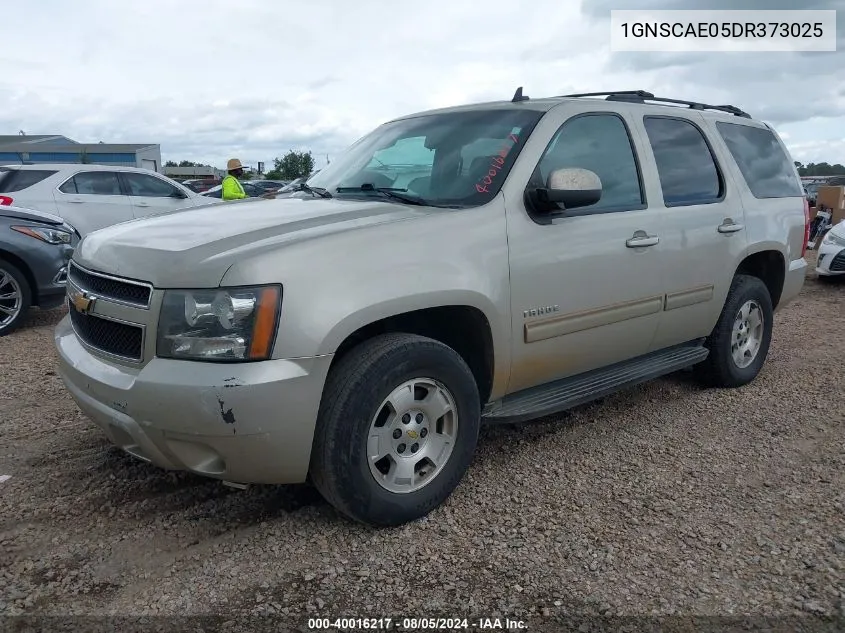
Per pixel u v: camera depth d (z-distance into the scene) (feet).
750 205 16.10
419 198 11.46
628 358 13.87
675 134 14.76
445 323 11.25
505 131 12.11
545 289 11.48
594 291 12.30
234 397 8.43
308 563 9.23
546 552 9.57
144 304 9.05
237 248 9.06
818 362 19.31
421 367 9.87
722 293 15.42
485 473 11.98
